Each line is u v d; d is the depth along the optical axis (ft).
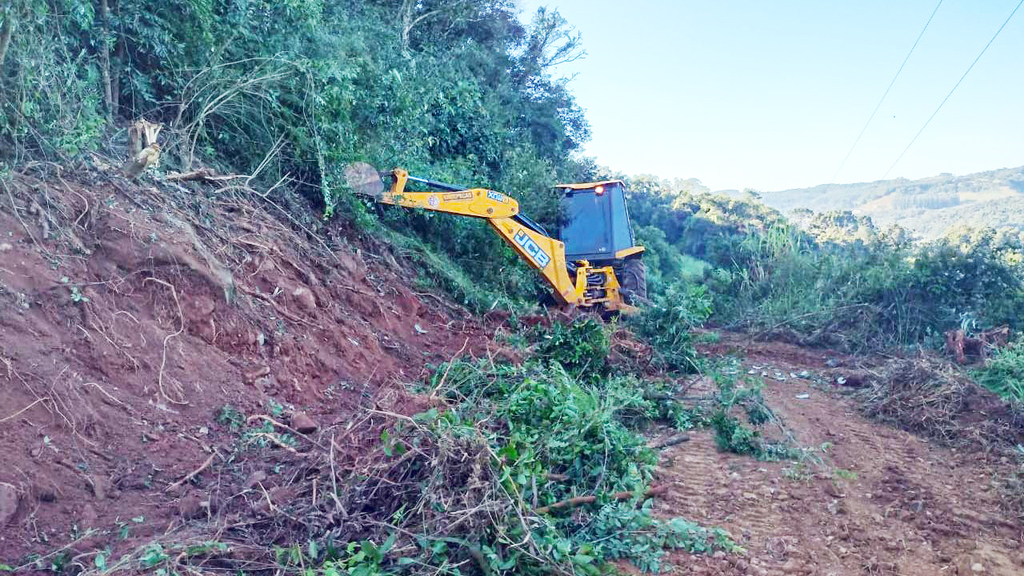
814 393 28.43
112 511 13.09
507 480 13.24
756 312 48.57
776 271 51.62
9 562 11.27
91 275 17.06
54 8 20.83
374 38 42.16
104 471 13.87
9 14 17.12
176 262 18.54
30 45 18.65
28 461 12.96
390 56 40.98
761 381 28.02
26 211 16.84
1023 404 23.15
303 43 29.81
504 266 39.70
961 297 40.09
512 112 66.59
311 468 15.08
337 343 22.36
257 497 14.20
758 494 17.38
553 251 35.83
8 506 11.97
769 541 14.80
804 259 51.88
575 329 26.04
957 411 23.11
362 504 13.41
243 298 20.29
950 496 17.38
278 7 28.60
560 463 16.20
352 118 32.14
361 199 31.09
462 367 21.81
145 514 13.25
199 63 25.63
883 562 14.03
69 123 19.86
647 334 30.66
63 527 12.38
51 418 13.92
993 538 15.15
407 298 28.58
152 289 17.95
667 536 14.58
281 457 16.06
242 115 26.94
